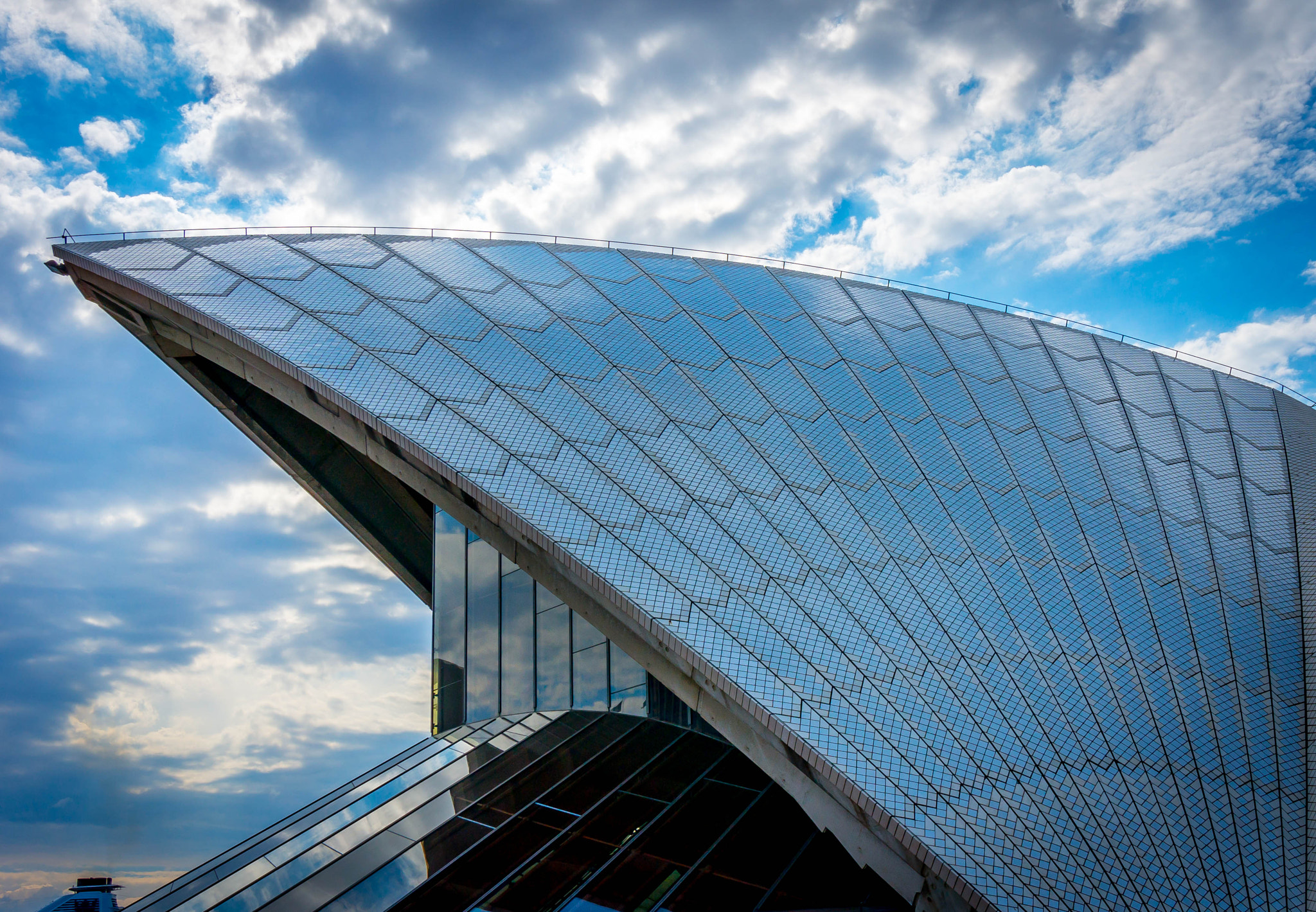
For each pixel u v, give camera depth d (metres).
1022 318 36.84
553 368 29.20
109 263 31.27
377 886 21.27
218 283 31.08
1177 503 27.34
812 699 21.03
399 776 27.86
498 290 32.94
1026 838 18.80
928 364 31.92
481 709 34.44
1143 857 18.67
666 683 23.52
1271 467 29.62
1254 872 18.47
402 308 31.00
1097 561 24.94
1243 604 24.17
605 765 26.64
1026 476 27.48
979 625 23.02
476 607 35.50
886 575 24.06
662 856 22.00
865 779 19.55
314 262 33.22
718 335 31.95
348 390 27.12
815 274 37.91
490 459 25.75
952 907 18.52
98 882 36.69
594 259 36.38
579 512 24.64
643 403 28.39
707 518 25.00
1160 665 22.44
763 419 28.42
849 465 27.19
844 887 20.92
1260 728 21.17
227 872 22.89
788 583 23.59
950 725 20.78
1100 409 31.09
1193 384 34.19
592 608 24.70
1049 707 21.30
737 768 25.72
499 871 21.64
